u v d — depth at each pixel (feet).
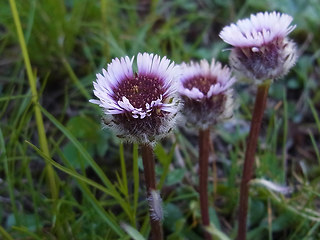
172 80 0.34
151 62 0.36
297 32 0.77
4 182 0.53
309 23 0.78
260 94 0.41
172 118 0.34
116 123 0.33
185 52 0.71
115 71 0.35
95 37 0.70
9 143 0.51
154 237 0.40
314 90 0.72
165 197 0.57
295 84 0.72
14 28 0.65
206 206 0.47
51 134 0.62
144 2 0.84
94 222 0.47
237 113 0.63
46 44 0.68
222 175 0.62
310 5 0.79
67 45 0.69
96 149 0.59
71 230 0.46
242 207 0.47
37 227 0.45
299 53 0.75
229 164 0.62
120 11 0.79
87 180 0.39
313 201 0.55
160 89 0.34
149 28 0.76
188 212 0.54
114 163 0.59
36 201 0.49
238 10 0.83
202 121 0.41
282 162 0.60
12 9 0.43
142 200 0.55
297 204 0.55
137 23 0.78
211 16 0.80
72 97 0.67
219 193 0.57
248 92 0.71
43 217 0.49
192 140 0.66
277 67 0.39
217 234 0.47
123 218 0.50
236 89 0.67
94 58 0.70
